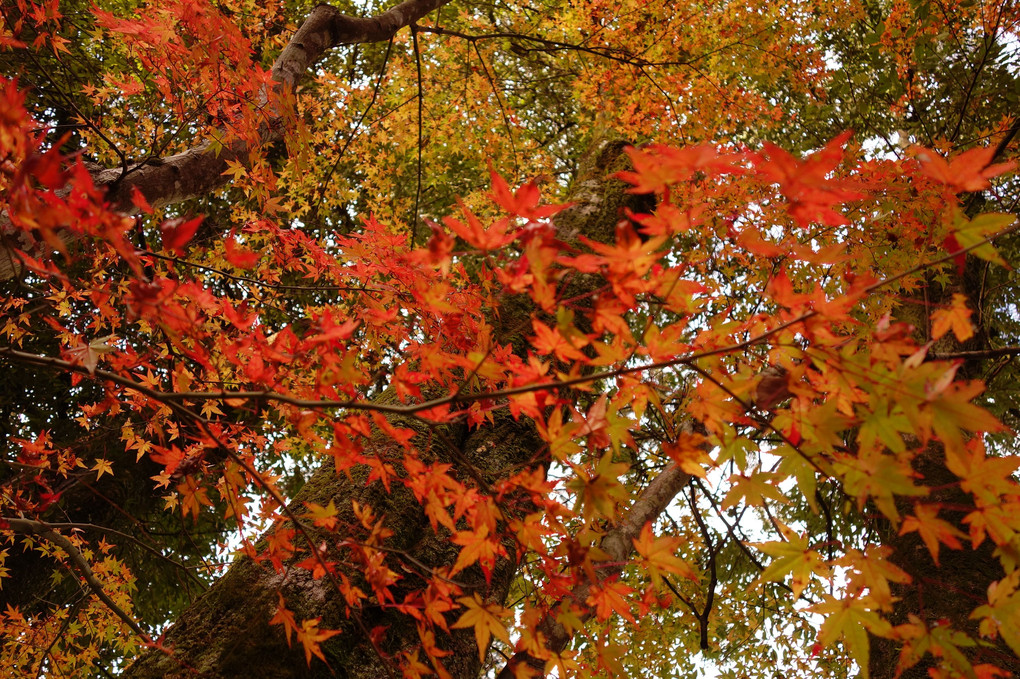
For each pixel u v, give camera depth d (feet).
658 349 3.79
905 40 15.01
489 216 16.22
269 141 9.95
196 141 10.33
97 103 11.55
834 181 4.23
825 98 18.38
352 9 26.55
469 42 19.12
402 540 6.76
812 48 17.62
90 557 10.99
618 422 4.14
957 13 14.69
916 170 8.17
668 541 4.57
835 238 9.27
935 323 3.94
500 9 24.31
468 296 6.61
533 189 3.53
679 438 4.00
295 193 16.55
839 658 13.38
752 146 22.26
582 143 26.96
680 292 3.86
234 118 8.63
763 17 17.01
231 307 4.78
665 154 3.14
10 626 10.78
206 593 6.56
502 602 7.00
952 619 5.12
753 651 14.46
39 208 3.51
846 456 3.82
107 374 4.17
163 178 8.17
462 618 4.82
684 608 15.33
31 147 3.71
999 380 15.64
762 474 4.23
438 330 6.48
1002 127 12.62
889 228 8.93
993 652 7.47
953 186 3.37
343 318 8.34
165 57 8.09
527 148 20.16
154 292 3.94
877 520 10.43
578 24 18.10
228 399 4.65
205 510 20.92
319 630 5.50
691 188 9.88
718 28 17.48
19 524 6.65
